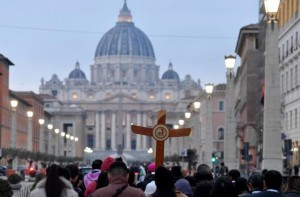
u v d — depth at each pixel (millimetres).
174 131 25562
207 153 61812
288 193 20922
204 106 191250
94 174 26609
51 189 18438
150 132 25859
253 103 132875
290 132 85312
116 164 18328
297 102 81125
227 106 55906
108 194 17891
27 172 124750
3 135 170750
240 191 23766
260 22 110562
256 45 134250
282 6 89562
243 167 121875
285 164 81438
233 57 54094
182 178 25281
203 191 19766
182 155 97938
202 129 192875
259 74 113875
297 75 81125
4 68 172375
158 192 18203
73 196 18594
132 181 24141
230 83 55594
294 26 81688
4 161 153625
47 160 183250
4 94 171875
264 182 20422
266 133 35219
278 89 35094
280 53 91500
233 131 56844
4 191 38875
